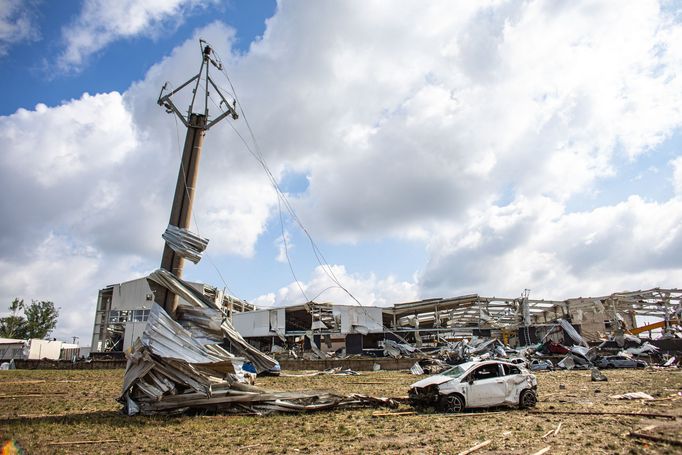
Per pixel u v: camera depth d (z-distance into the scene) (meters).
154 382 13.46
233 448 9.23
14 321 75.25
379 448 8.97
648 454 7.97
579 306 57.31
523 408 14.13
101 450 9.11
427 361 38.44
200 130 16.16
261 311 55.25
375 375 33.66
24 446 9.41
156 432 10.91
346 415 13.26
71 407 15.51
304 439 10.00
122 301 54.25
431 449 8.80
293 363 41.69
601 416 12.19
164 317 13.89
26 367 42.22
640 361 37.59
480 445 8.89
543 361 38.66
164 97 16.06
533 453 8.35
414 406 14.48
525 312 54.75
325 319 57.62
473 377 14.11
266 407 13.78
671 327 55.06
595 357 39.66
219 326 14.28
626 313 59.69
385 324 59.62
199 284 51.44
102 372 36.81
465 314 65.06
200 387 13.56
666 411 12.70
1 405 16.22
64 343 67.94
